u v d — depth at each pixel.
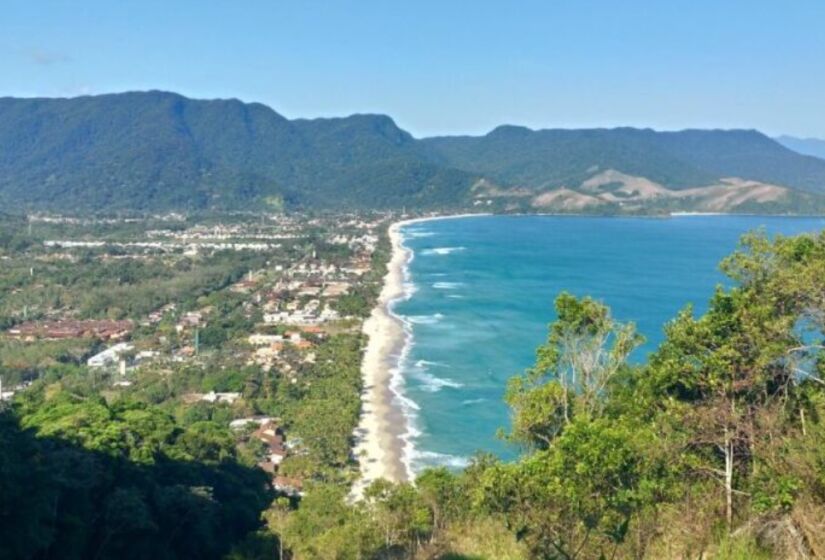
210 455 57.28
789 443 16.53
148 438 51.31
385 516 34.97
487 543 22.86
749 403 18.91
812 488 15.55
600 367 24.89
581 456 16.80
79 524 38.94
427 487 34.56
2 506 33.88
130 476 45.97
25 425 52.94
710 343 20.41
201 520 46.12
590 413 23.41
